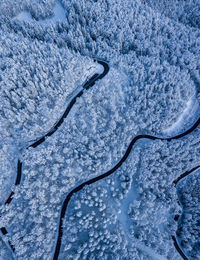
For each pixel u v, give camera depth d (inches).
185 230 2087.8
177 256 2022.6
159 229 2050.9
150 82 2581.2
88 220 1847.9
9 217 1815.9
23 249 1674.5
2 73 2381.9
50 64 2524.6
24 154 2172.7
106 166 2177.7
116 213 2011.6
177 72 2716.5
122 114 2453.2
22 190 1926.7
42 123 2300.7
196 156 2342.5
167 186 2250.2
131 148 2432.3
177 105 2529.5
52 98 2407.7
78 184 2153.1
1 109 2204.7
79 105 2465.6
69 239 1800.0
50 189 1939.0
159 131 2559.1
